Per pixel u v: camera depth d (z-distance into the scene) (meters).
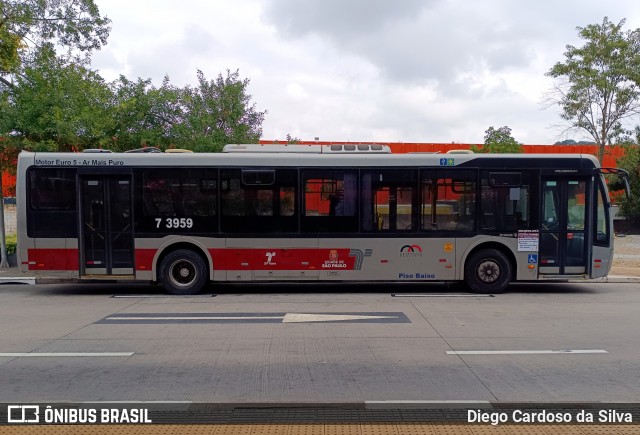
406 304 10.93
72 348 7.41
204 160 12.14
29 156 12.03
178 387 5.77
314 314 9.84
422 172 12.23
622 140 22.50
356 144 12.75
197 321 9.23
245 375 6.18
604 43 21.73
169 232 12.09
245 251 12.13
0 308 10.64
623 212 26.58
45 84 15.67
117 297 11.98
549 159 12.27
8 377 6.15
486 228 12.23
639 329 8.59
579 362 6.69
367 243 12.19
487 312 10.05
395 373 6.24
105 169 12.05
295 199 12.17
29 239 12.00
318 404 5.23
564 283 14.15
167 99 16.62
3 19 16.11
